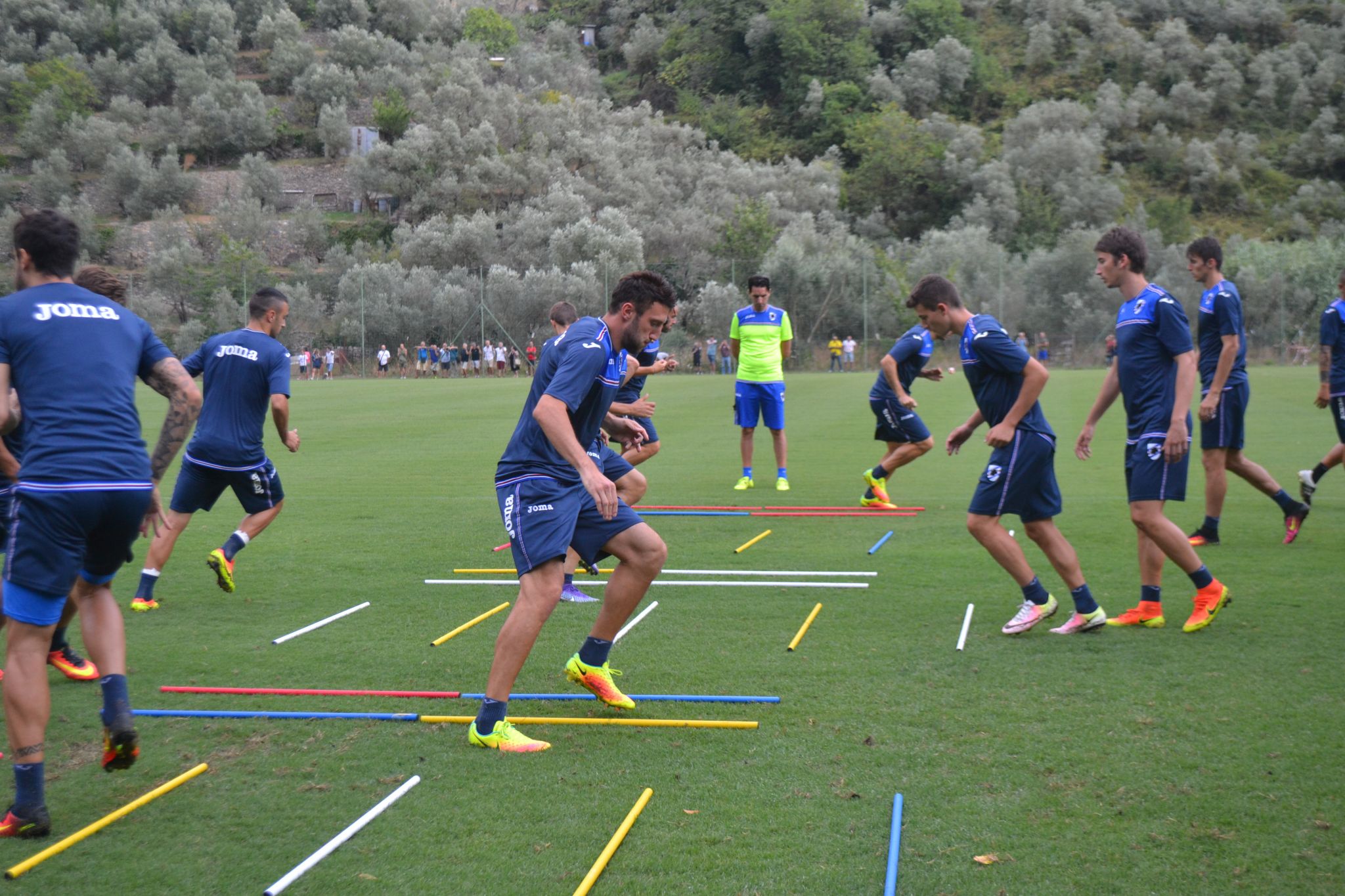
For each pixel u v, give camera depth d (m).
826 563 7.15
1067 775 3.57
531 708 4.40
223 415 6.20
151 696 4.57
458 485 11.43
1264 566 6.65
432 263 51.22
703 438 16.05
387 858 3.08
